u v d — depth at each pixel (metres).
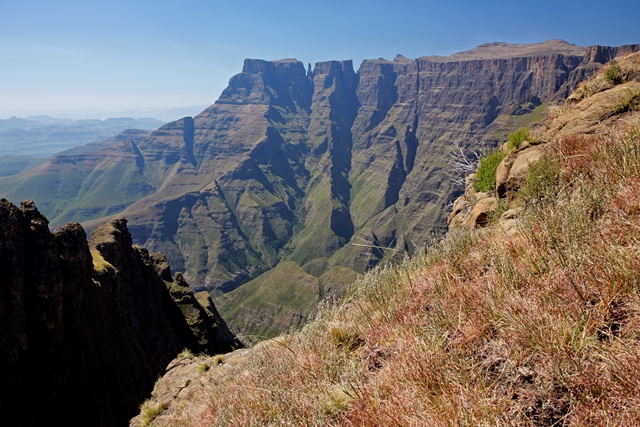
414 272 6.27
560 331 3.09
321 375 4.80
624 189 4.46
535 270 4.12
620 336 2.89
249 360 8.10
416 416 3.02
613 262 3.42
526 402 2.81
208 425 6.34
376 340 4.90
